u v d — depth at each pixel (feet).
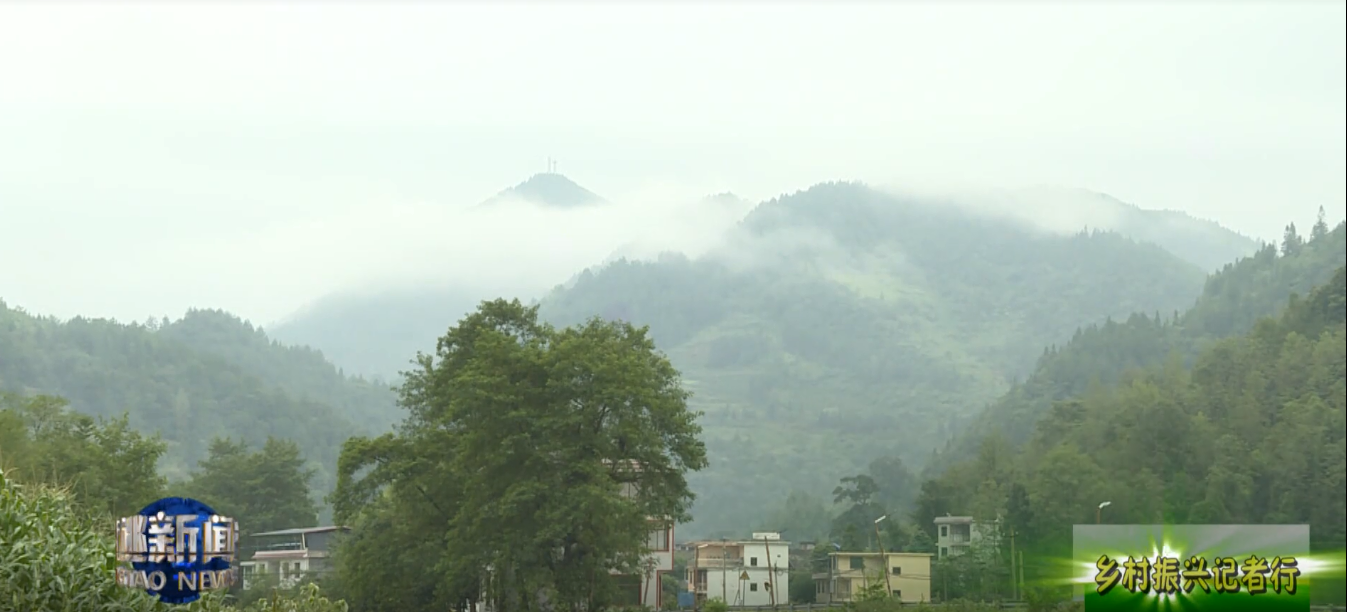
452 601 156.04
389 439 155.02
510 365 148.46
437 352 170.81
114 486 160.35
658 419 150.41
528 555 139.64
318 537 261.03
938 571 178.09
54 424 175.83
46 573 63.05
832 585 239.71
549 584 140.46
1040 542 135.03
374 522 164.25
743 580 256.73
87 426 173.99
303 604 82.53
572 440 143.74
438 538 150.71
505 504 138.00
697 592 265.75
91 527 70.59
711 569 260.83
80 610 63.21
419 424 171.73
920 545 194.59
